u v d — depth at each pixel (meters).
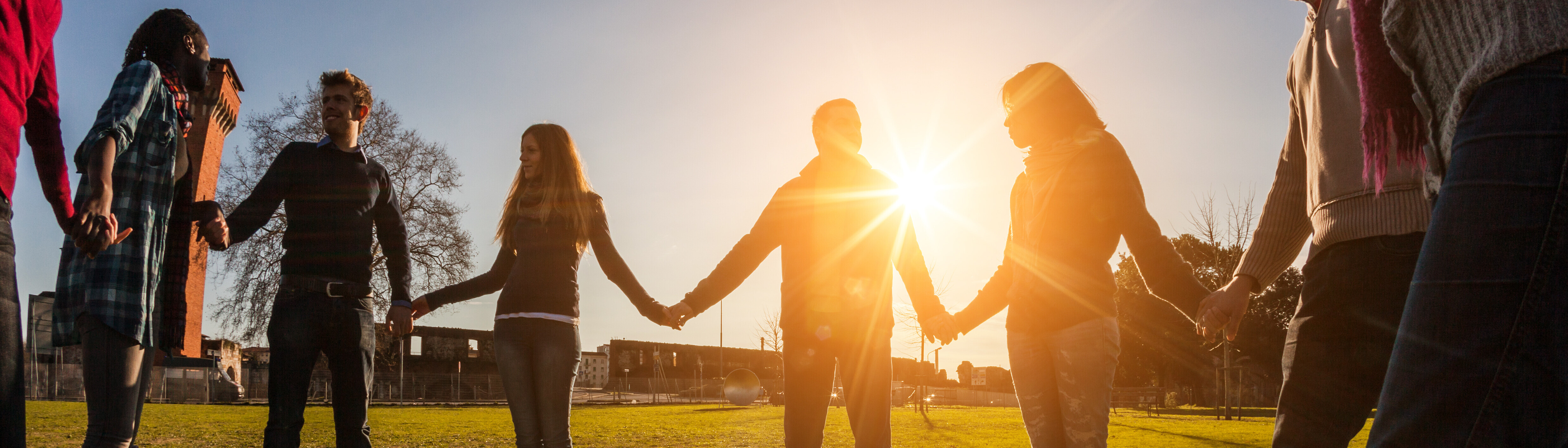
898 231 3.09
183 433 7.60
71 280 2.68
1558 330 0.88
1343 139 2.11
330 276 3.68
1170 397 38.69
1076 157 2.62
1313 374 2.12
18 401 1.55
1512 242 0.90
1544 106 0.93
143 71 2.67
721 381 52.59
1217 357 33.06
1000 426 11.22
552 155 3.55
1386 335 1.99
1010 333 2.80
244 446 6.18
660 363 61.59
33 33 1.65
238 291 23.75
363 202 3.86
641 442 7.57
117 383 2.67
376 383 33.69
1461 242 0.94
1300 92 2.36
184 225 3.07
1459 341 0.92
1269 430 11.06
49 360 22.09
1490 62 0.97
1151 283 2.54
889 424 2.96
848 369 2.93
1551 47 0.93
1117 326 2.64
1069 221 2.60
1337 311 2.08
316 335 3.60
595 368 69.12
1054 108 2.73
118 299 2.65
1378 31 1.48
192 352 30.50
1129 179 2.57
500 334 3.44
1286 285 33.06
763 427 10.59
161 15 2.97
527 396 3.40
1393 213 1.96
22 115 1.61
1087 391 2.52
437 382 35.84
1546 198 0.90
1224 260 17.84
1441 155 1.16
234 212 3.62
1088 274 2.57
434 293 4.01
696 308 2.97
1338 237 2.09
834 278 2.92
